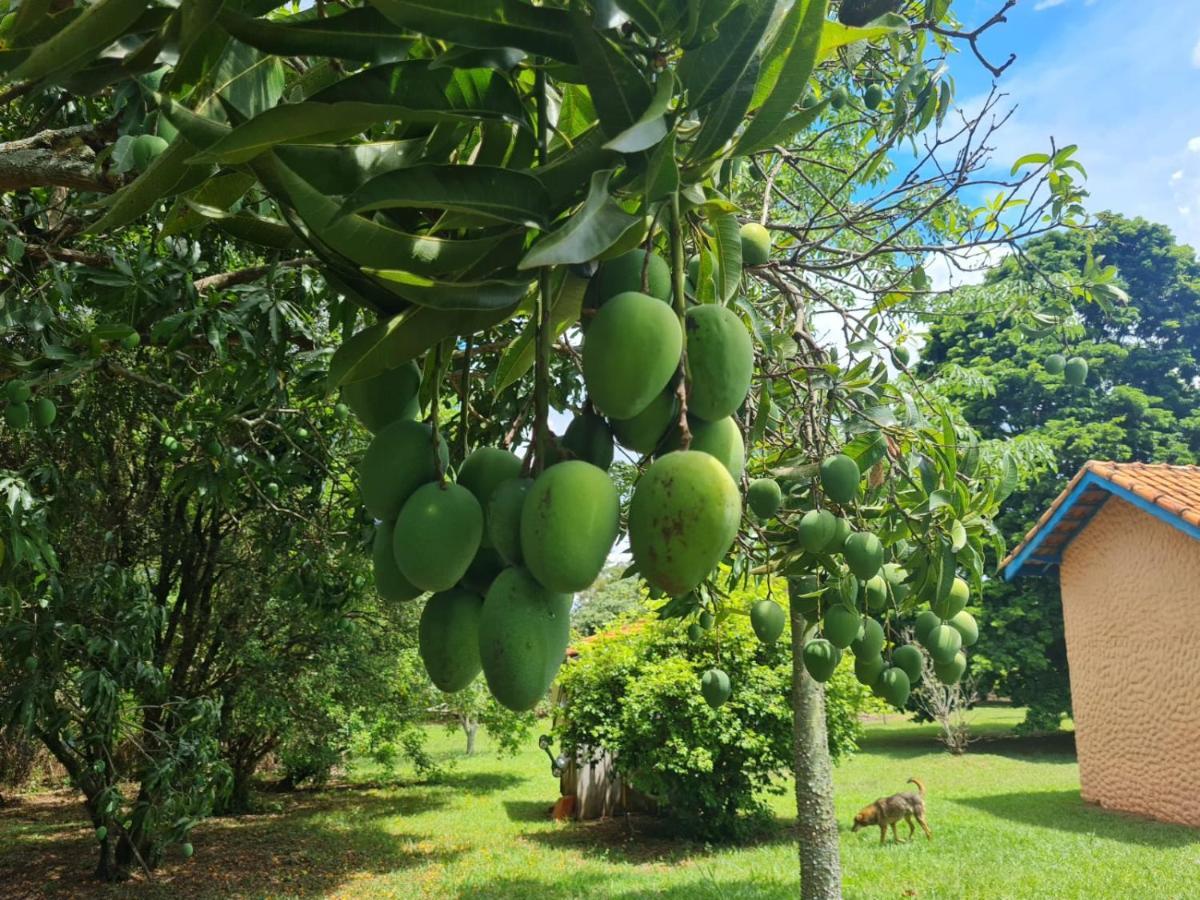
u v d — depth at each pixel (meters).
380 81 1.18
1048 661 19.20
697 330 1.22
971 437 3.29
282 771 17.45
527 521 1.10
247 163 1.16
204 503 8.09
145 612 6.59
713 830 10.70
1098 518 11.98
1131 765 11.44
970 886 7.81
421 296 1.11
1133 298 22.69
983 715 29.31
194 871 9.81
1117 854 8.95
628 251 1.17
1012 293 4.34
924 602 2.86
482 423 2.57
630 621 13.39
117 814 8.72
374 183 1.04
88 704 6.18
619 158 1.13
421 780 17.42
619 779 12.81
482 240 1.15
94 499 7.19
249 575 9.77
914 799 9.95
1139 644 11.30
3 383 3.54
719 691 3.59
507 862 9.98
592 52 1.07
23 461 6.33
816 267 3.18
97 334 3.38
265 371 3.96
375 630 11.84
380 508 1.28
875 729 25.58
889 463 2.80
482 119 1.19
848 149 5.34
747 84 1.08
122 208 1.34
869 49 3.77
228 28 1.13
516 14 1.06
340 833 11.84
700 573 1.07
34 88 1.30
